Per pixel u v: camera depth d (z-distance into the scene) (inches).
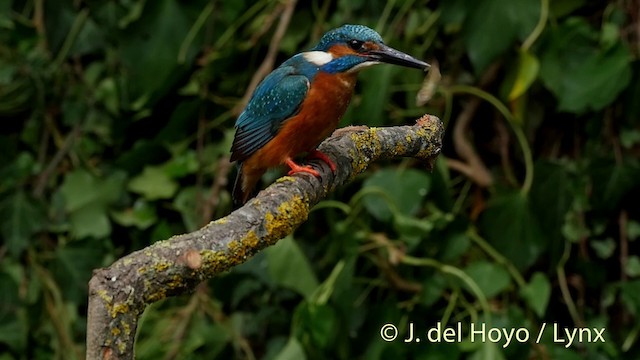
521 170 346.3
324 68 242.1
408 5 337.1
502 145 343.9
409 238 318.7
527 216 328.5
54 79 368.8
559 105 328.5
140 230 357.7
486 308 315.3
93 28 367.6
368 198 322.7
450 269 321.1
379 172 324.8
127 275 154.6
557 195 329.1
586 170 336.5
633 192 337.4
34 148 370.0
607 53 327.6
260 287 343.0
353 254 322.7
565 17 340.8
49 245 363.3
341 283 320.2
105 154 367.9
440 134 244.5
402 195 320.8
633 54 334.0
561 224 328.5
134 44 349.4
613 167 335.0
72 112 367.2
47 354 355.3
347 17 343.3
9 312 353.1
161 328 342.3
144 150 356.2
